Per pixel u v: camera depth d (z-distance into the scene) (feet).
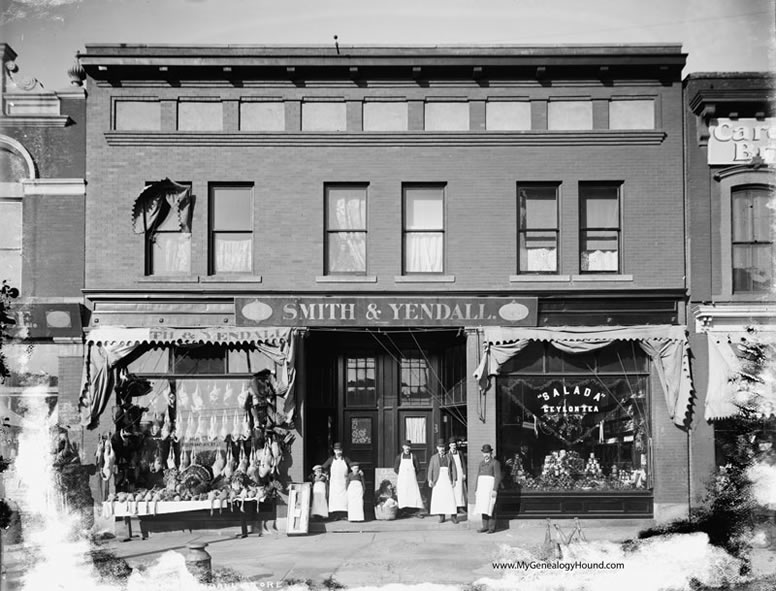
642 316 67.15
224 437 66.08
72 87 67.87
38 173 67.56
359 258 68.28
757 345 65.77
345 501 66.03
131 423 66.03
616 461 66.80
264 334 66.23
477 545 59.21
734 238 67.62
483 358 66.28
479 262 67.51
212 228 68.13
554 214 68.44
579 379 67.31
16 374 65.92
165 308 66.90
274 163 67.92
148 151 67.72
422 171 67.97
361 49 66.85
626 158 67.92
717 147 67.36
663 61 67.21
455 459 66.44
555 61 67.15
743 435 65.05
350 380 72.38
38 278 66.95
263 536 63.82
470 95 68.39
